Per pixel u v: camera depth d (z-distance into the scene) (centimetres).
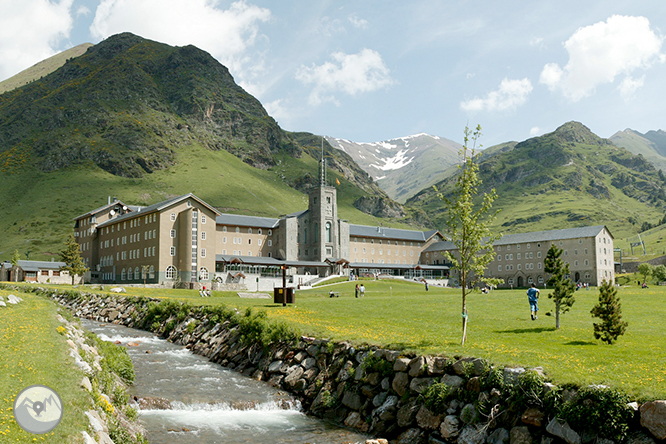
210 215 13450
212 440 2138
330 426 2447
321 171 17938
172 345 4559
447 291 10294
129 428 1919
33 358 1919
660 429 1552
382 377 2516
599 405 1698
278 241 16888
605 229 16075
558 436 1769
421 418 2181
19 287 8925
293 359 3186
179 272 12725
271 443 2139
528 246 17100
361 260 18725
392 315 4294
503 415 1950
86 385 1780
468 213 2750
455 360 2266
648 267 16400
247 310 4144
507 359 2200
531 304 3875
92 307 7112
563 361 2194
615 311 2700
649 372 1970
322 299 6706
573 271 15962
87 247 16250
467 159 2825
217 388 2964
